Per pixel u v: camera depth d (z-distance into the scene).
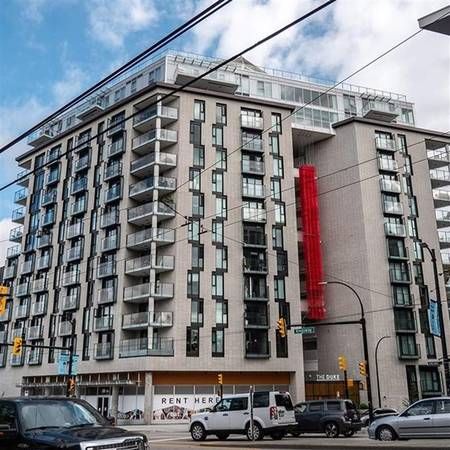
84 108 66.94
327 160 61.84
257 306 51.94
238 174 54.84
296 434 27.20
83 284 56.53
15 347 37.03
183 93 55.44
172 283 49.88
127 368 48.62
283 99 62.97
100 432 7.93
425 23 10.97
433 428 18.25
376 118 65.44
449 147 64.75
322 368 56.59
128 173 55.28
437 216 62.50
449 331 57.34
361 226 56.94
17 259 67.38
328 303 57.78
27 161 69.75
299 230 60.41
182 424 46.25
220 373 48.16
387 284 55.75
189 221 51.53
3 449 8.08
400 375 53.41
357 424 26.75
